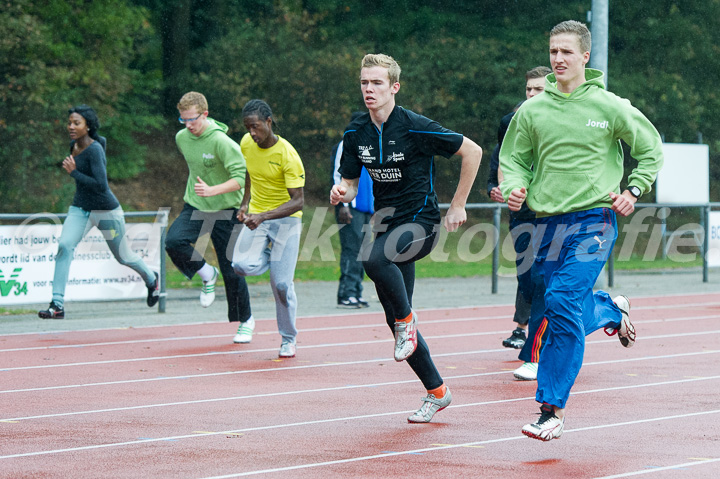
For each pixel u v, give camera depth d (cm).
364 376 1366
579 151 950
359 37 5162
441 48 5159
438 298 2536
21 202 3981
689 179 3444
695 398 1194
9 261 2008
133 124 4747
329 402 1170
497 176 1485
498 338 1798
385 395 1217
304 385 1292
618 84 5272
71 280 2067
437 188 4984
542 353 912
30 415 1091
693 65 5478
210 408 1132
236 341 1698
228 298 1698
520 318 1572
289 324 1535
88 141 1962
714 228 2983
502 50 5253
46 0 4203
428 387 1041
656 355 1578
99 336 1794
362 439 961
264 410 1119
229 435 981
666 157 3416
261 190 1505
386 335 1825
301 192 1487
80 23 4284
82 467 851
